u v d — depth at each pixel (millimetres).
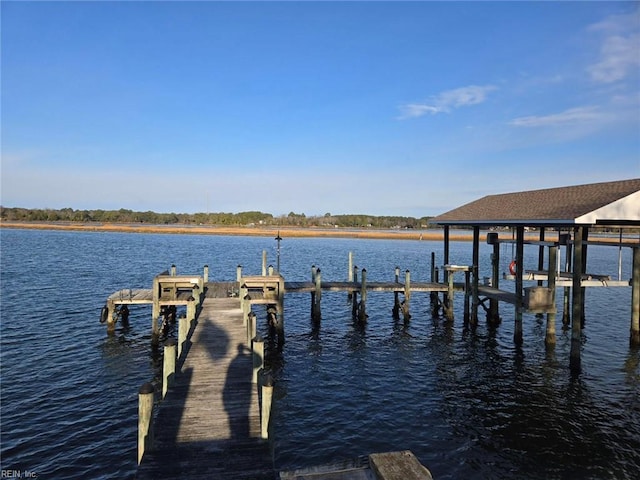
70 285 29078
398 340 18641
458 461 9555
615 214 13320
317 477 4363
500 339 18594
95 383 13352
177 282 17828
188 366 10445
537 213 16031
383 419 11438
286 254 55281
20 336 17781
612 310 24234
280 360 16062
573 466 9406
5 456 9398
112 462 9250
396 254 56125
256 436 7285
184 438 7180
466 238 86938
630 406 12242
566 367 15172
